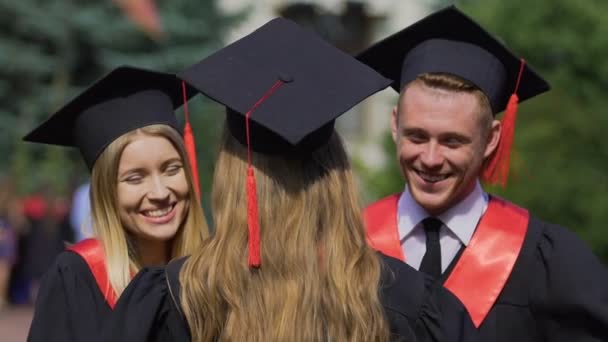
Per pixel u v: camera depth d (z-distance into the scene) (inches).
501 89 434.9
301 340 325.1
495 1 1396.4
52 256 1299.2
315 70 361.7
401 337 337.1
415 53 437.1
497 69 430.9
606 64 1343.5
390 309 339.0
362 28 2337.6
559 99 1296.8
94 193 436.5
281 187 340.2
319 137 346.3
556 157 1256.8
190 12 1943.9
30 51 1925.4
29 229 1300.4
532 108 1286.9
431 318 341.4
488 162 437.4
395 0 2326.5
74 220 1063.0
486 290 412.2
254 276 332.8
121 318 343.0
